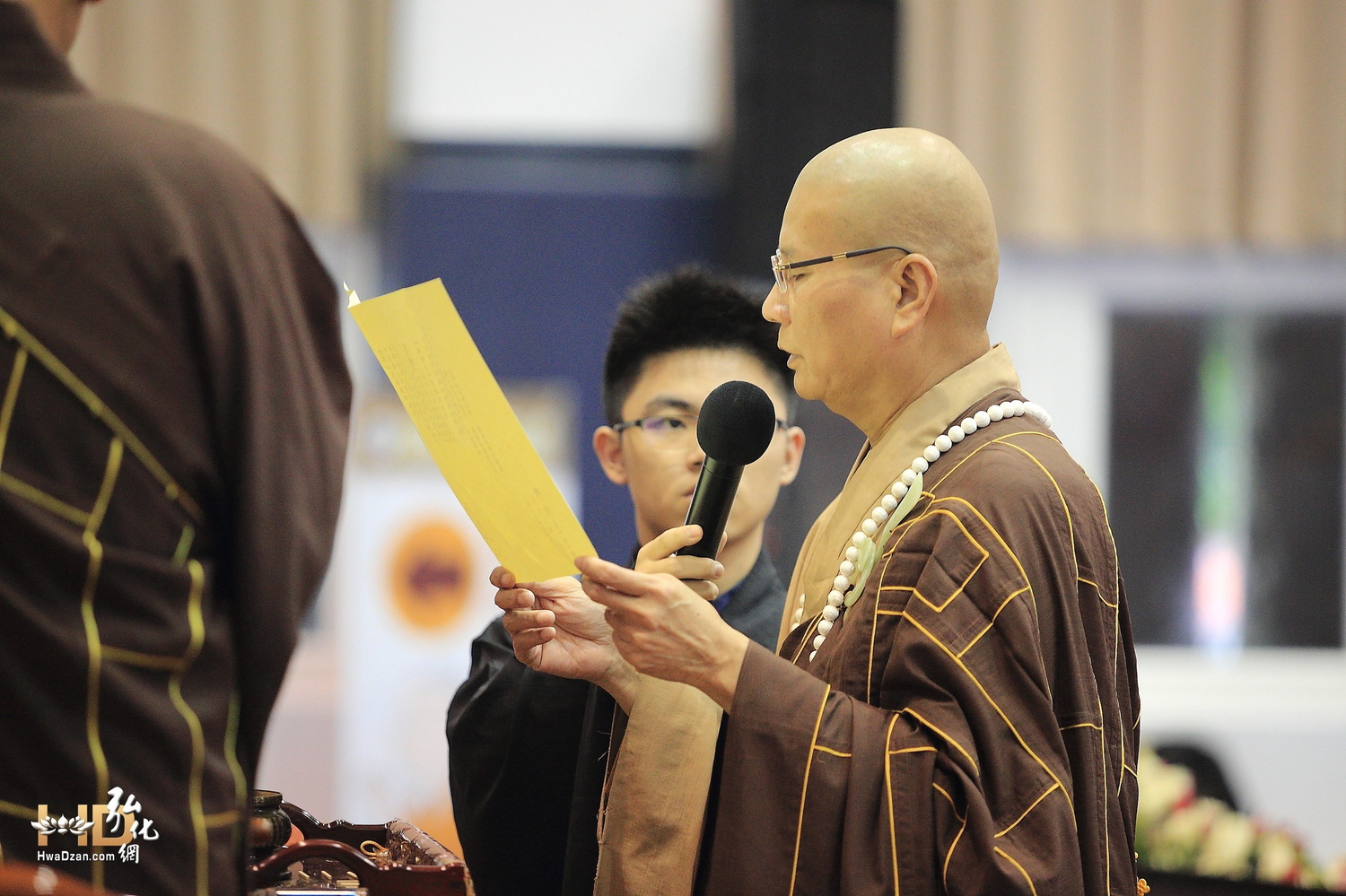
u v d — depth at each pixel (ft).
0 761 8.46
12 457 8.52
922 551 11.12
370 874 10.89
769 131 37.63
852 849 10.27
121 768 8.53
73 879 8.30
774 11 37.58
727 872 10.70
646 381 14.94
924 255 11.72
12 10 9.26
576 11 41.16
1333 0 39.09
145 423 8.75
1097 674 11.10
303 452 9.30
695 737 12.28
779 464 14.85
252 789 9.46
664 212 40.65
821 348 12.00
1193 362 41.93
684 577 11.26
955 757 10.17
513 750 14.43
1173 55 38.93
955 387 12.04
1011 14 38.47
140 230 8.85
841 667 11.39
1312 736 40.34
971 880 9.85
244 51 37.88
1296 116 39.24
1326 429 41.88
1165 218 39.11
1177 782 22.97
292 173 38.14
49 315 8.68
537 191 40.50
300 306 9.73
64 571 8.50
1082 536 11.20
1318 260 41.42
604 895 12.34
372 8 39.42
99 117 9.18
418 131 40.91
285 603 9.09
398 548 32.24
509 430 10.43
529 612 12.69
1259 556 41.81
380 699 32.12
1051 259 41.57
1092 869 10.50
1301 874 21.22
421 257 40.16
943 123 38.42
